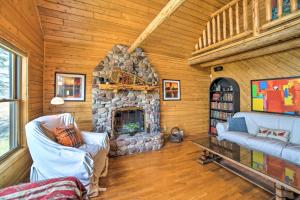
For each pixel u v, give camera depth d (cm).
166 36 419
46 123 248
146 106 427
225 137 368
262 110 399
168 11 221
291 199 191
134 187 230
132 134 399
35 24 281
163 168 289
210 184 237
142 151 374
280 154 263
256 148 301
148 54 453
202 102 550
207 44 441
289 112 347
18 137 238
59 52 348
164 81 480
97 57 383
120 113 407
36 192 122
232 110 449
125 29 372
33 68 278
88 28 344
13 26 198
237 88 452
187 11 376
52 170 211
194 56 496
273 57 377
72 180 142
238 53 380
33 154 217
